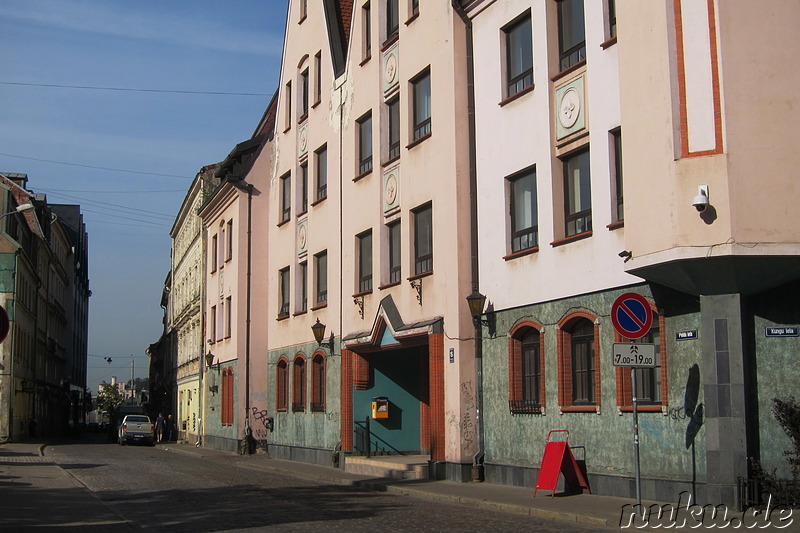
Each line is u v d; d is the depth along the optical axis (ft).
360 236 89.51
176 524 44.55
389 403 89.35
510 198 65.72
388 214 82.33
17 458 103.45
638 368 50.16
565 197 60.03
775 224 44.42
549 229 60.29
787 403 45.01
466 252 69.51
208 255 156.25
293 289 106.93
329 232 96.43
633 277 52.49
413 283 76.48
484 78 68.85
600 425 54.75
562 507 48.49
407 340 77.10
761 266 44.62
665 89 46.83
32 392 188.96
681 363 49.06
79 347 336.29
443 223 72.02
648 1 48.39
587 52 57.11
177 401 205.87
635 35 49.34
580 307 56.95
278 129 115.75
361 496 60.95
